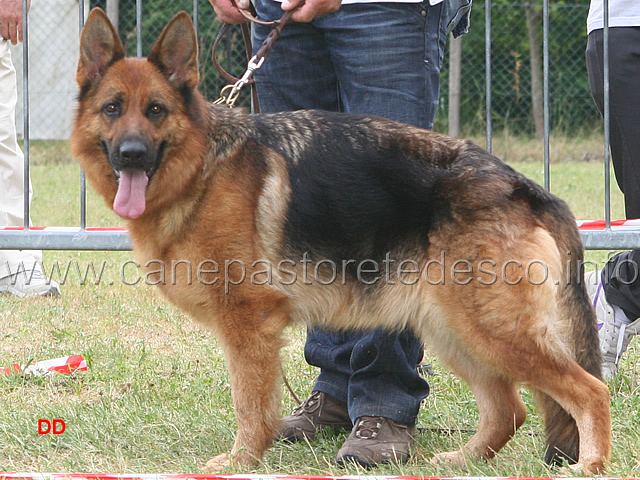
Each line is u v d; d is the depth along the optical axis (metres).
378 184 4.34
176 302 4.50
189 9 21.03
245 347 4.34
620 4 5.71
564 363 4.16
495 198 4.18
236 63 19.98
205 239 4.27
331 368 5.08
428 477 3.95
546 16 5.99
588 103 24.05
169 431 4.92
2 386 5.79
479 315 4.16
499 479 3.86
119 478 3.87
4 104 8.33
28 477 3.88
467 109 24.17
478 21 24.31
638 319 5.88
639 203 5.90
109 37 4.46
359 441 4.64
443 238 4.21
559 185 15.27
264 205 4.32
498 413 4.61
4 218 8.33
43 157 20.02
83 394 5.71
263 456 4.53
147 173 4.31
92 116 4.47
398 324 4.47
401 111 4.93
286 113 4.63
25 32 6.40
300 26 5.11
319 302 4.46
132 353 6.59
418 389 4.92
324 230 4.35
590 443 4.13
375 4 4.80
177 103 4.35
